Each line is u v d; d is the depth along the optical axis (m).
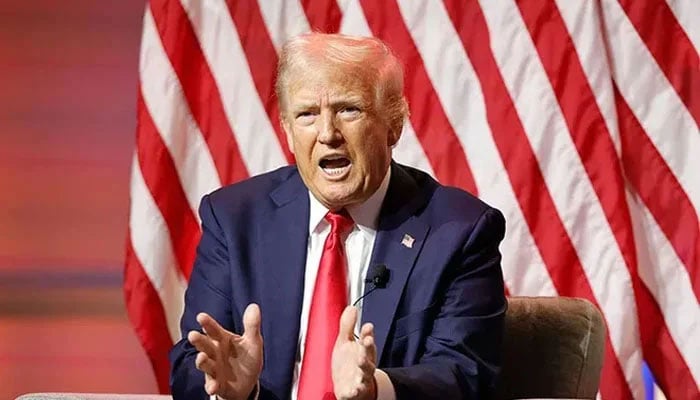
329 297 7.10
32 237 11.02
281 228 7.36
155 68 9.62
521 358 7.85
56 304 11.10
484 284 7.20
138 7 10.95
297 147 6.97
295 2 9.70
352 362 6.20
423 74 9.56
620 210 9.37
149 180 9.57
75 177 10.98
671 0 9.57
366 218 7.28
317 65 6.85
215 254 7.44
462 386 6.85
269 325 7.15
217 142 9.64
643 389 9.42
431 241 7.21
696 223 9.48
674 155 9.53
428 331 7.10
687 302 9.51
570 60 9.45
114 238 11.02
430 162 9.53
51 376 11.18
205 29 9.68
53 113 10.95
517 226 9.44
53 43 10.95
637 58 9.56
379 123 6.93
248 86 9.66
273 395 7.05
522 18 9.51
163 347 9.58
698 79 9.52
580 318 7.93
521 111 9.47
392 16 9.59
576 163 9.41
